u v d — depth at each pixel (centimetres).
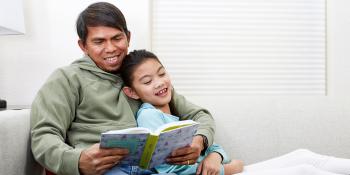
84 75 129
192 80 208
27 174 121
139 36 179
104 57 130
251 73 211
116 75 135
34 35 176
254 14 211
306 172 99
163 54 207
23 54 176
